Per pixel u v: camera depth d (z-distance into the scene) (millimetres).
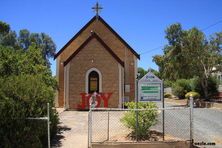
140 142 13172
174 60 37906
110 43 29828
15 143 11898
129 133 14617
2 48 16391
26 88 12852
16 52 17312
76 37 29812
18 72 15945
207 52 35844
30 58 17297
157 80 14125
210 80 39156
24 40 79188
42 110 13148
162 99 14148
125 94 28641
